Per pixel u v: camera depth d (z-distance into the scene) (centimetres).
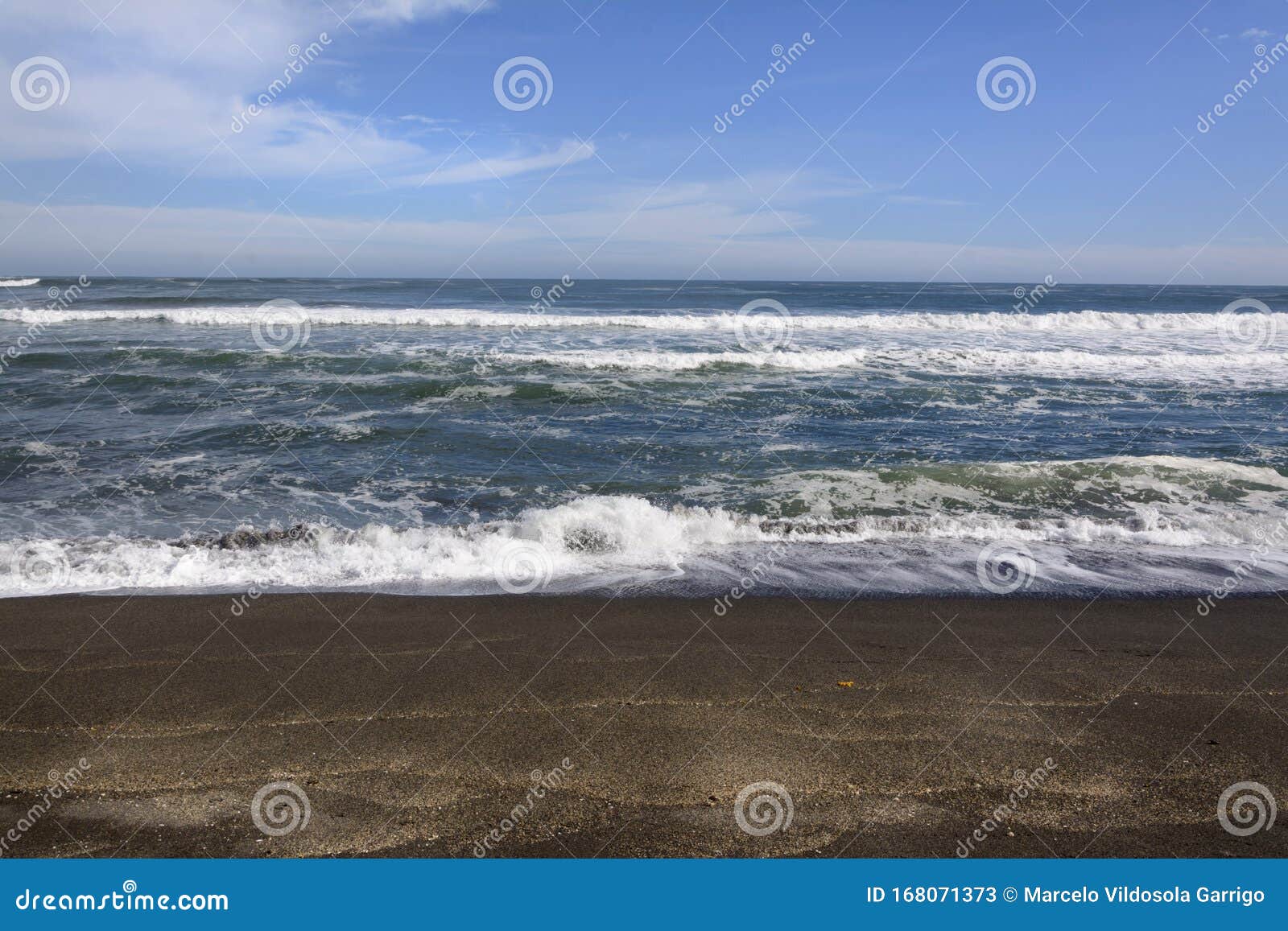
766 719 423
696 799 352
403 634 538
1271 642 533
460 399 1366
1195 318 2600
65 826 333
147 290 4194
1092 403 1377
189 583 632
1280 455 1046
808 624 562
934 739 404
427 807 346
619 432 1168
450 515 828
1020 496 873
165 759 382
